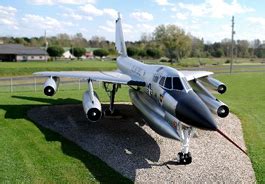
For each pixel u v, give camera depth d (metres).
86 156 11.32
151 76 13.77
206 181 9.84
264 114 19.38
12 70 49.91
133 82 14.72
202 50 135.75
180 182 9.69
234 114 19.00
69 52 105.56
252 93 28.38
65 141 12.84
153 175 10.07
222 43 146.75
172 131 10.91
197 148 12.73
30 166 10.16
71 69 57.44
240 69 61.72
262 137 14.61
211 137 14.20
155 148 12.50
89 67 60.69
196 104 10.27
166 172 10.34
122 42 23.45
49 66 61.00
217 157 11.87
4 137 12.82
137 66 17.53
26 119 15.84
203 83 19.92
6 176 9.38
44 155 11.17
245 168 10.94
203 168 10.80
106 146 12.52
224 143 13.49
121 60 22.47
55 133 13.82
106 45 182.25
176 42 90.19
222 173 10.46
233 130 15.62
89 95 14.16
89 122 15.83
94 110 12.84
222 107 13.13
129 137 13.73
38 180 9.24
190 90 11.30
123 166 10.66
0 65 60.25
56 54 93.69
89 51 117.69
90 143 12.80
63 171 9.95
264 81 39.03
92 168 10.30
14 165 10.16
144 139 13.52
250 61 104.19
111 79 15.37
